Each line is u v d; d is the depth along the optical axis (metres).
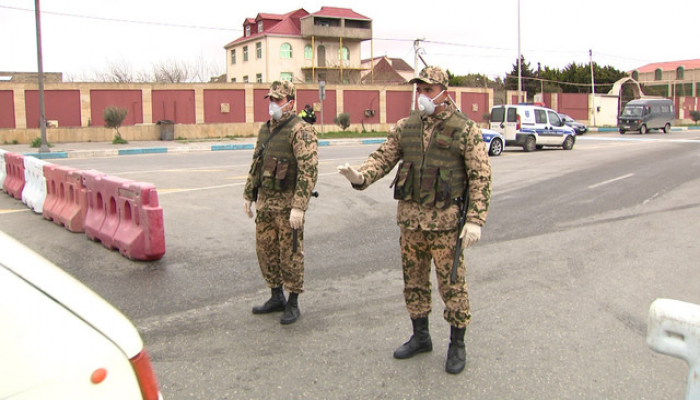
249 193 4.61
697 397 1.99
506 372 3.80
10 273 1.74
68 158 20.09
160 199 10.16
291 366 3.88
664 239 7.48
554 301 5.17
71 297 1.77
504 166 16.06
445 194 3.53
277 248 4.69
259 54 57.22
